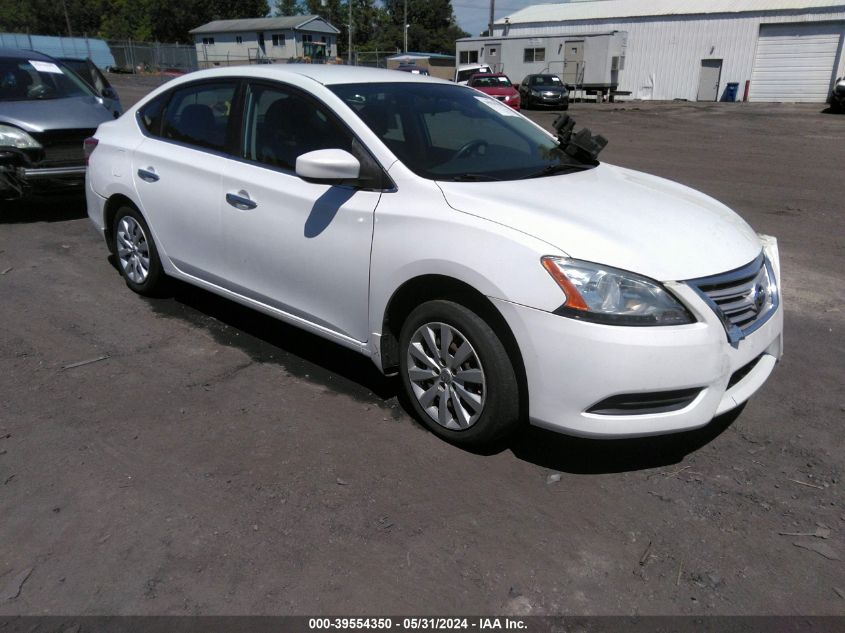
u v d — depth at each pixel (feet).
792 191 31.86
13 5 246.06
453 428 10.73
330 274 11.71
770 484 10.09
